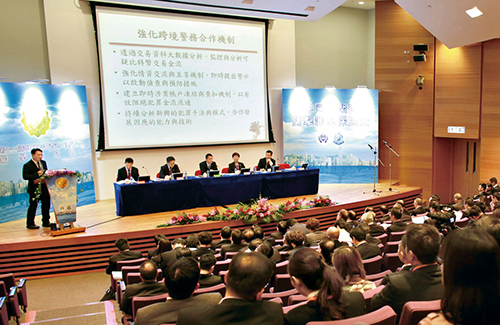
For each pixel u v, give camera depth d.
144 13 9.45
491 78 10.18
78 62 9.03
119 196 7.57
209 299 2.12
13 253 5.98
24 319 3.99
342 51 12.23
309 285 1.76
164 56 9.72
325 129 11.07
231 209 7.37
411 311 1.74
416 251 2.04
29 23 8.53
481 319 0.95
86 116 8.91
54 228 6.46
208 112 10.30
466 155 11.52
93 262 6.35
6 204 7.48
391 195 9.70
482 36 8.80
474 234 1.00
